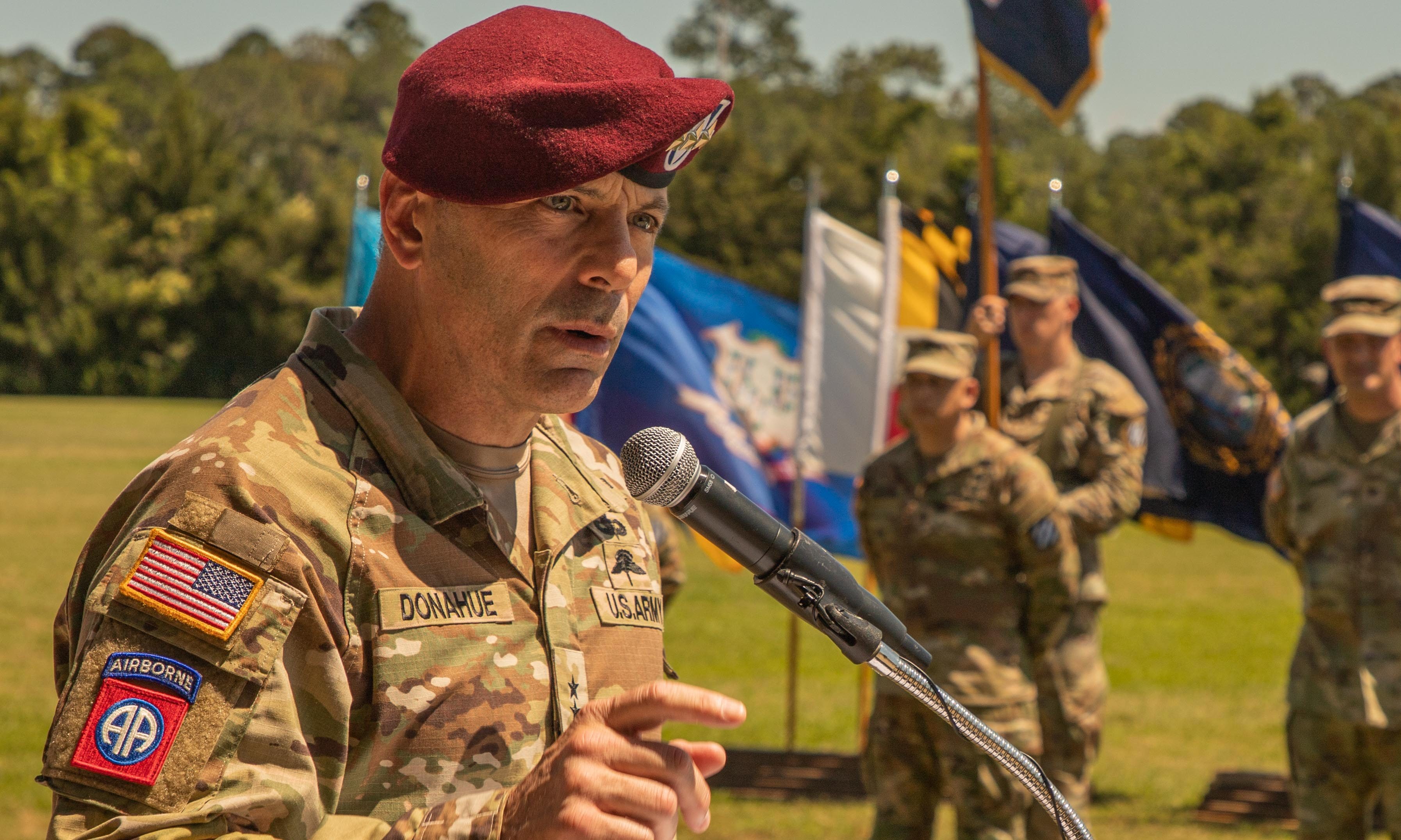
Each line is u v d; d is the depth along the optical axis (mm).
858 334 13695
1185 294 86812
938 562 9734
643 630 2967
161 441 59219
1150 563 35125
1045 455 11875
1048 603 9734
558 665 2738
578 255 2641
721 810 12508
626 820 2148
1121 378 12000
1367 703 9570
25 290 103125
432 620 2604
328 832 2275
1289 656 21828
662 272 13273
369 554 2568
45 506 35219
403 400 2721
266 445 2533
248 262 103812
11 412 80812
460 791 2551
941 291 14695
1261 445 14172
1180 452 14531
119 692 2270
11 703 15180
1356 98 179250
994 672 9562
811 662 20438
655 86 2584
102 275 104250
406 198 2721
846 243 13836
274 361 105688
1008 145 175250
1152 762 14773
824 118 157125
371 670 2533
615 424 13102
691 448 2791
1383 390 9797
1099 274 14680
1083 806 10734
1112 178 103562
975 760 9445
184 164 108375
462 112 2557
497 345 2691
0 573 24891
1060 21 12070
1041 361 12234
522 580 2768
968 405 9906
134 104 176250
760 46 189250
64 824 2213
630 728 2219
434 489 2674
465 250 2650
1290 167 98250
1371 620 9703
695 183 100938
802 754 13164
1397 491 9688
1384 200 89875
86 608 2396
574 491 3008
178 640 2307
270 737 2330
